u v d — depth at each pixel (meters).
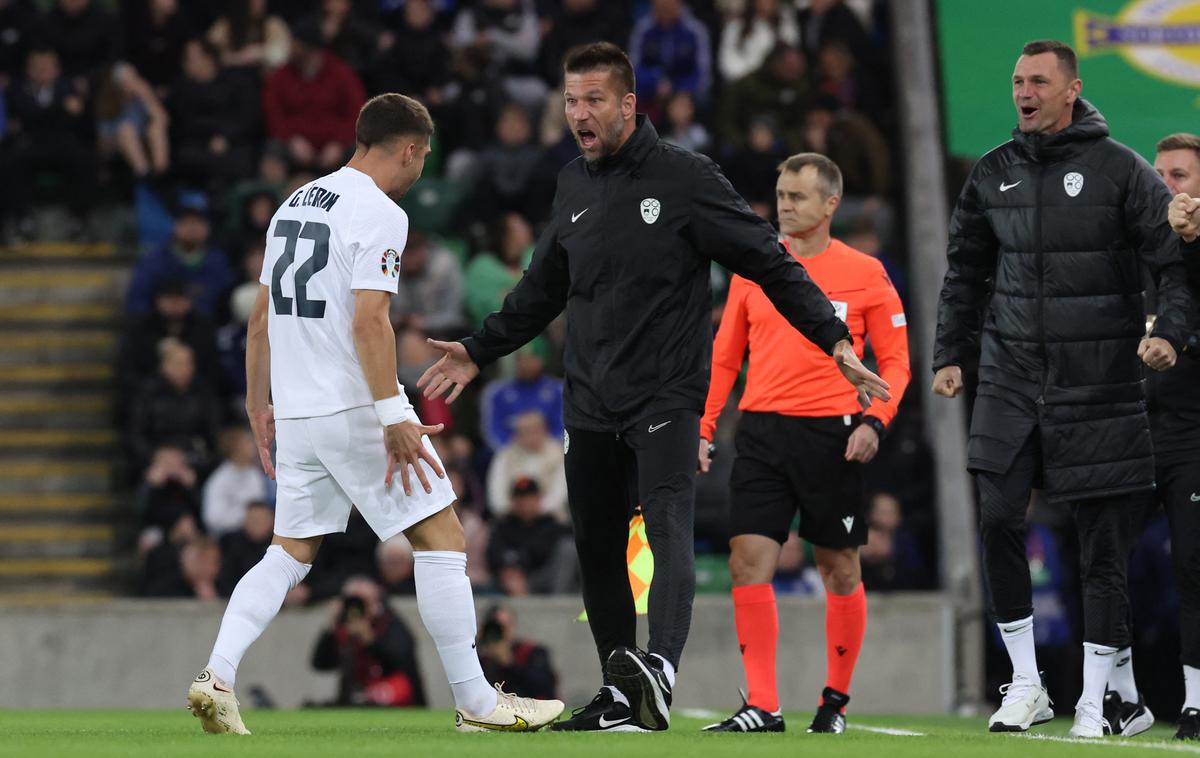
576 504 22.56
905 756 17.44
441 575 21.19
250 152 59.97
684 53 60.75
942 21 50.56
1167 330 22.73
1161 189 23.28
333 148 58.56
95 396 56.06
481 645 40.72
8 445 54.19
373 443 20.89
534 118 61.47
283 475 21.25
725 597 46.50
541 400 51.56
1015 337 23.98
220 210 58.25
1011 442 23.88
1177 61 49.41
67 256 59.44
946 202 59.19
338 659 42.06
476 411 52.25
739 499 25.88
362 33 62.12
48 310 57.81
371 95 61.53
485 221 57.06
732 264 22.09
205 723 20.56
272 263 21.25
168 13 64.06
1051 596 44.06
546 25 63.16
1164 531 42.06
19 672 45.56
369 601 42.06
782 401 25.75
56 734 21.27
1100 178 23.53
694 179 21.91
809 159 26.48
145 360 53.31
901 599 45.34
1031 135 23.95
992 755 17.78
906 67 59.75
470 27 64.12
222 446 50.03
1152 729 36.22
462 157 58.31
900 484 49.72
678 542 21.31
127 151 60.09
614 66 21.83
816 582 46.75
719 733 21.86
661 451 21.58
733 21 61.91
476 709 21.41
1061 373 23.64
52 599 50.00
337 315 20.80
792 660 45.22
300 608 45.50
